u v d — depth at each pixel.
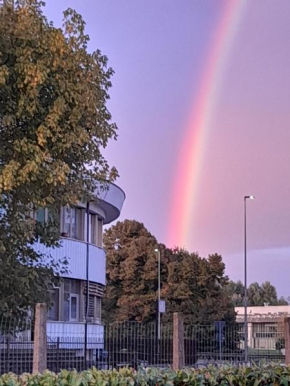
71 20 13.21
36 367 10.41
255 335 17.84
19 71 11.73
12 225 12.91
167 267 63.16
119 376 6.74
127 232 66.31
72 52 13.07
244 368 7.81
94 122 13.15
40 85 11.95
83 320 29.12
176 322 11.86
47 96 12.37
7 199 12.68
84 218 29.98
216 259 63.25
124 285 63.59
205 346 15.68
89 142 13.16
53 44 12.17
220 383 7.38
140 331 15.13
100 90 13.64
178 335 11.80
